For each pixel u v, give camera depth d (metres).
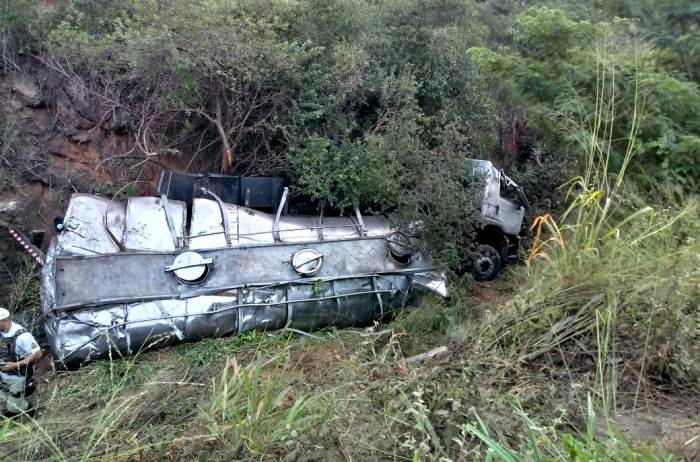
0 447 3.54
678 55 9.30
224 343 5.77
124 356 5.52
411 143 7.29
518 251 8.76
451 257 6.92
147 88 7.87
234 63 7.55
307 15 8.56
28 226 7.25
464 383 3.72
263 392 4.07
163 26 7.29
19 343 4.82
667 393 4.20
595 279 4.78
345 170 7.14
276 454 3.26
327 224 6.94
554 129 8.59
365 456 3.25
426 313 6.21
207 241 6.20
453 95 9.77
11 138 7.44
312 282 6.29
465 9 10.27
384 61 9.07
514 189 8.74
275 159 7.93
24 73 7.88
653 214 5.48
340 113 8.09
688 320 4.45
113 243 5.91
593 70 8.16
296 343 5.85
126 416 4.17
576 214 6.94
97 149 7.96
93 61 7.72
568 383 4.19
